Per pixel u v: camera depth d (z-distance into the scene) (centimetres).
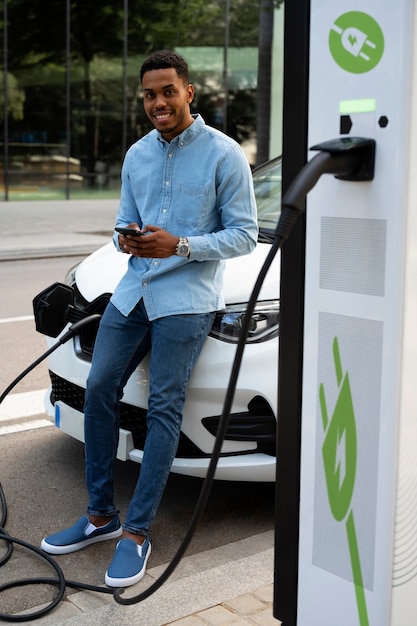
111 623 281
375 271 203
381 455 208
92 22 1912
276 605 242
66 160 1945
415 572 217
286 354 228
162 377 321
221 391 338
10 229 1409
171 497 395
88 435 335
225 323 341
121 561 311
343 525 219
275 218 426
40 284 936
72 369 378
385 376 204
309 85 213
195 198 323
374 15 195
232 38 2083
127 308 327
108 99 1967
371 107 198
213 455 194
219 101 2102
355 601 219
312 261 217
